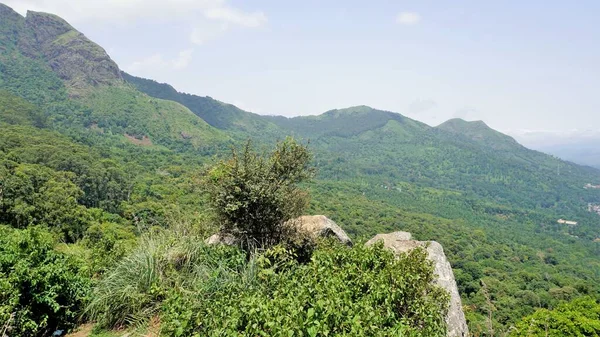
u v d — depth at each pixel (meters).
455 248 73.12
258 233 6.38
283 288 4.11
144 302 4.91
